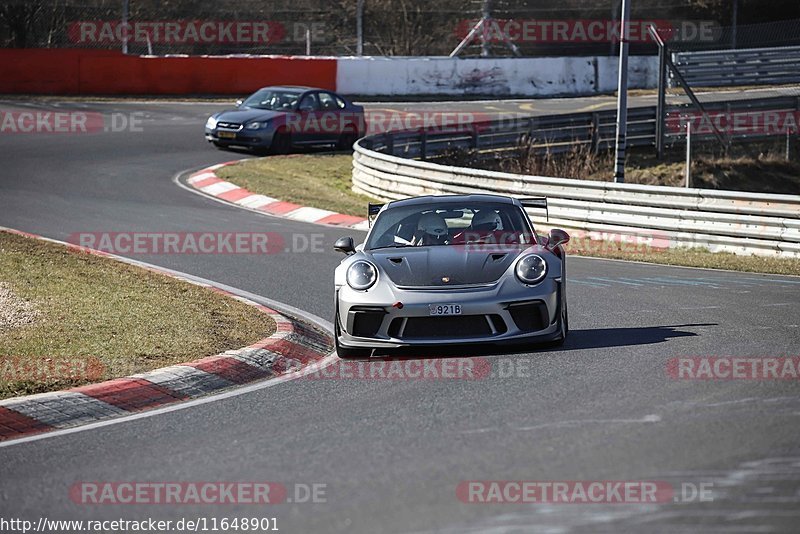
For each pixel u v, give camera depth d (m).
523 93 139.88
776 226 56.12
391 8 157.88
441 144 89.94
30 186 73.38
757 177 102.94
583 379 26.67
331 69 129.75
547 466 19.08
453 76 135.88
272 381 28.92
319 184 81.38
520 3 170.00
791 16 179.00
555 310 30.41
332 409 24.83
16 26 135.38
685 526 15.69
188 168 84.75
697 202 59.22
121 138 96.62
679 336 32.53
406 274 30.78
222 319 36.50
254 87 127.19
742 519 15.87
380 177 76.94
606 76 146.50
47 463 21.02
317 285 45.84
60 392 26.27
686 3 180.12
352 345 30.56
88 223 61.38
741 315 36.50
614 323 35.69
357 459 20.19
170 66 124.25
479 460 19.67
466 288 29.92
